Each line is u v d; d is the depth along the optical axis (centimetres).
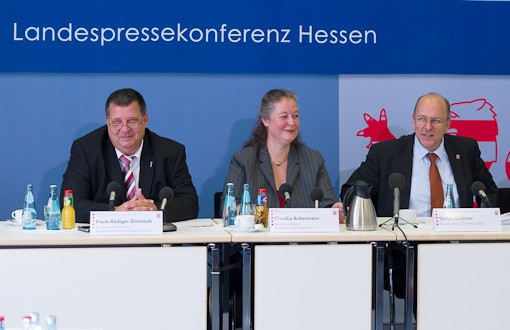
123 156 408
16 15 466
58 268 313
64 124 477
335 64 488
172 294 319
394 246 347
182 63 479
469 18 495
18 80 472
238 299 360
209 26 479
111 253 316
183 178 412
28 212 347
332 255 326
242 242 324
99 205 379
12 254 311
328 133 493
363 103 494
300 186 416
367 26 489
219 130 488
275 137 418
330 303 326
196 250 319
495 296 334
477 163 436
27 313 312
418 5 492
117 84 479
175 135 485
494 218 340
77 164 401
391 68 492
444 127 423
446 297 332
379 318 328
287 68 485
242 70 483
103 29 473
